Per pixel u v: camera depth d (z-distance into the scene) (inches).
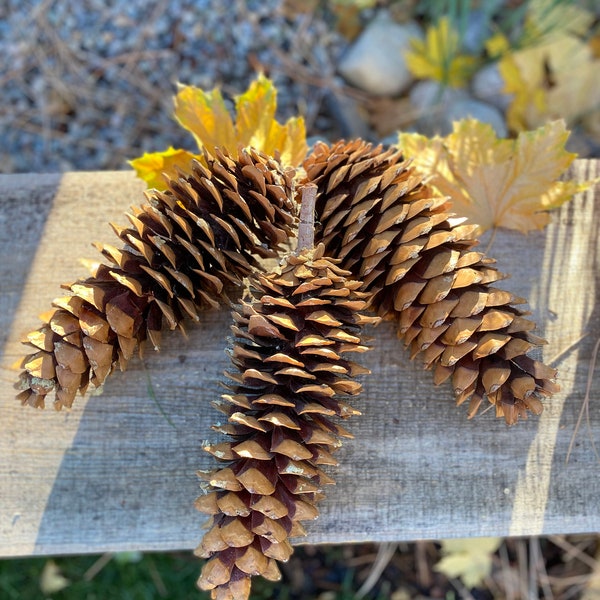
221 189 18.0
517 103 32.5
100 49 34.4
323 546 33.7
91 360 17.6
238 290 21.8
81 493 21.7
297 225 19.5
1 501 21.7
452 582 33.3
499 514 21.5
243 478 16.9
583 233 22.7
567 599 32.8
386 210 18.3
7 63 34.4
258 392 18.0
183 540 21.5
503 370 18.1
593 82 32.1
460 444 21.6
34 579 32.2
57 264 22.7
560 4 31.9
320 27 34.2
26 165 34.9
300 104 34.2
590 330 22.3
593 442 21.7
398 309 18.4
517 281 22.5
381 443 21.6
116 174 23.3
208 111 21.5
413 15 33.9
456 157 22.1
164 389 21.9
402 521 21.4
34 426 21.9
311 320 17.2
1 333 22.4
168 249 17.8
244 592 17.5
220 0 34.1
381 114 33.9
